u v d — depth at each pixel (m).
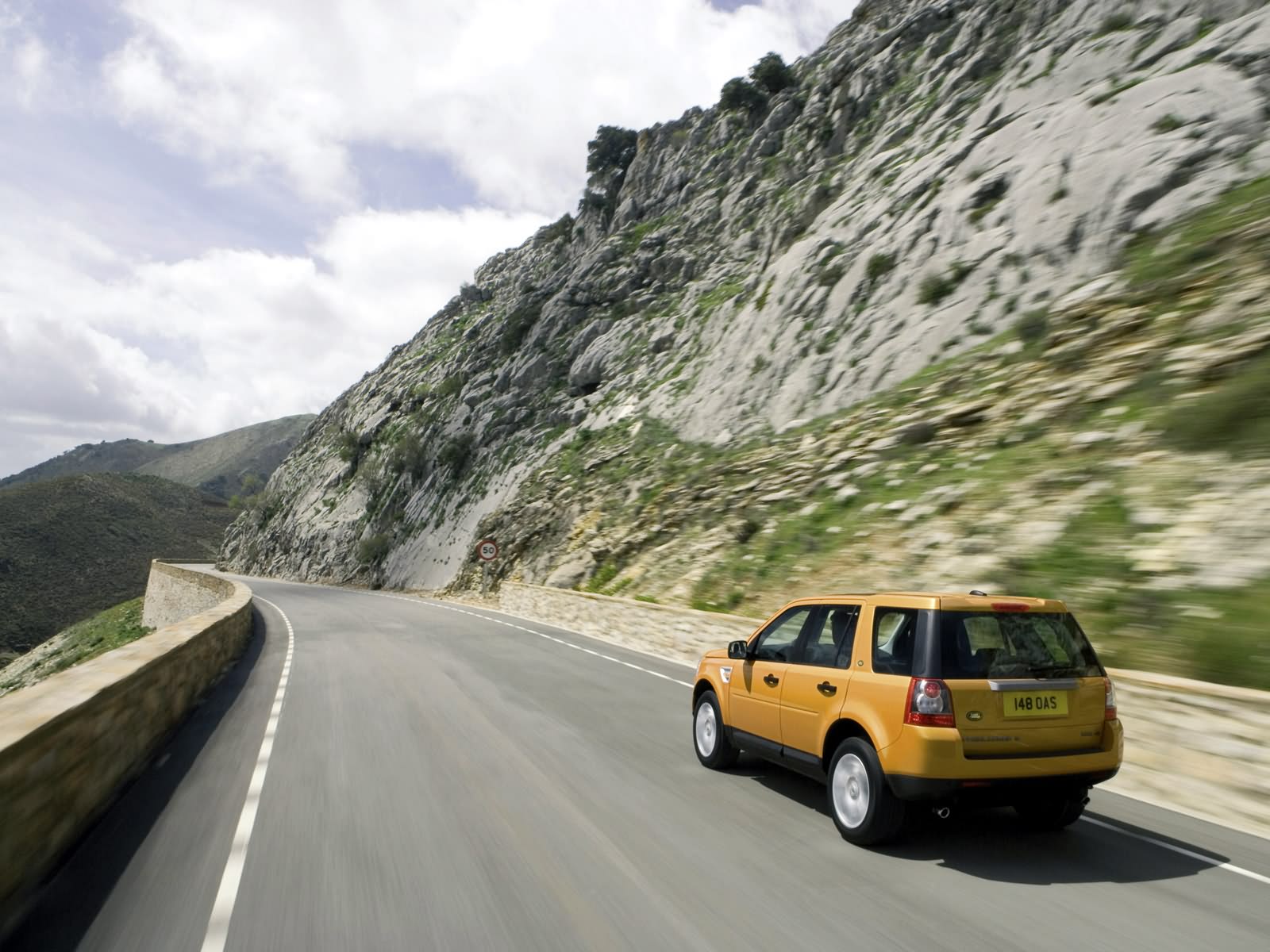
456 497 57.00
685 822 6.02
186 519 169.75
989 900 4.57
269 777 7.39
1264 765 6.03
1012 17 39.00
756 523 22.52
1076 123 26.12
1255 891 4.72
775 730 6.69
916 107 42.72
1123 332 16.98
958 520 15.36
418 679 13.30
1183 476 12.02
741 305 42.62
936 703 5.15
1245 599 9.02
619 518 32.31
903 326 27.30
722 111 76.62
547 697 11.52
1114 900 4.58
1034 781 5.22
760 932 4.14
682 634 16.27
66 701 6.17
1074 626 5.77
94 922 4.37
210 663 13.85
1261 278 14.73
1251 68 22.39
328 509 85.25
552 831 5.79
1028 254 24.14
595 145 94.00
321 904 4.55
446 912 4.43
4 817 4.62
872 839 5.43
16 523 135.38
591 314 62.12
